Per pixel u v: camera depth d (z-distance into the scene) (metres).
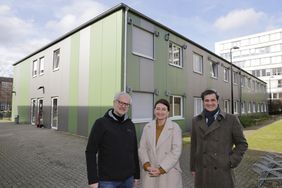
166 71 14.73
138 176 3.53
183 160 8.52
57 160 8.16
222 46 78.94
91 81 13.45
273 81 67.38
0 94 36.59
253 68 71.62
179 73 16.02
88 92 13.63
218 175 3.37
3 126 19.12
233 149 3.52
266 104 46.81
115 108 3.27
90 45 13.73
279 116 41.09
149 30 13.46
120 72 11.68
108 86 12.28
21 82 23.58
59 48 16.92
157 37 14.09
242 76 31.64
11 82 37.75
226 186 3.34
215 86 21.83
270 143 12.46
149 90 13.27
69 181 6.05
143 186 3.57
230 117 3.53
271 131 18.16
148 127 3.74
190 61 17.48
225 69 25.42
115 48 12.04
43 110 18.77
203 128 3.56
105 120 3.20
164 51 14.64
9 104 37.38
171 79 15.16
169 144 3.54
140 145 3.75
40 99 19.53
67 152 9.39
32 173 6.69
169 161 3.38
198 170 3.59
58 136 13.60
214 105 3.57
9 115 31.80
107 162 3.12
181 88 16.14
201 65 19.41
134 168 3.41
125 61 11.82
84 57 14.16
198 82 18.50
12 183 5.89
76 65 14.85
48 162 7.89
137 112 12.64
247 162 8.20
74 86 14.91
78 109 14.36
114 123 3.22
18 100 24.20
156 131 3.69
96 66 13.16
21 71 23.73
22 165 7.52
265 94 46.22
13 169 7.07
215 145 3.45
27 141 11.91
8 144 11.09
